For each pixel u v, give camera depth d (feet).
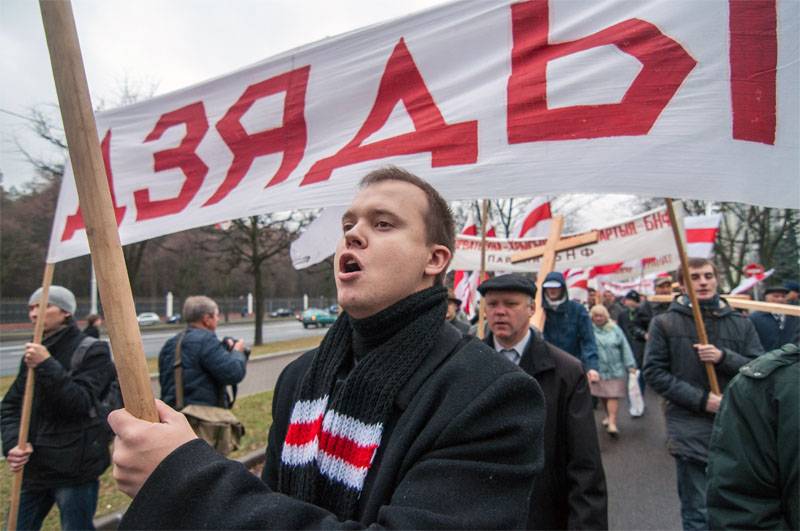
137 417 2.62
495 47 6.33
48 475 9.20
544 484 7.16
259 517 2.39
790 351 4.77
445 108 6.40
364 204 3.62
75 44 2.67
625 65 5.49
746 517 4.69
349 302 3.40
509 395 3.04
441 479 2.72
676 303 10.09
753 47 5.00
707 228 20.35
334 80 7.32
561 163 5.57
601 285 39.50
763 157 4.84
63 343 9.79
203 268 125.39
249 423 20.89
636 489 14.46
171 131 8.66
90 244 2.64
